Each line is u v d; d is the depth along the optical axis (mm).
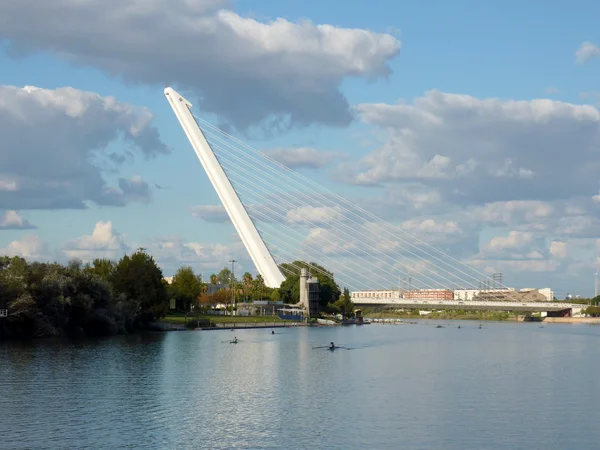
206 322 183875
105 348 111812
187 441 50281
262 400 65812
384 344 139750
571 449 49250
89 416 58000
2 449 48156
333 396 68500
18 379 76688
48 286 124688
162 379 78438
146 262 161000
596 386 76938
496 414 60219
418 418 58188
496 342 150625
